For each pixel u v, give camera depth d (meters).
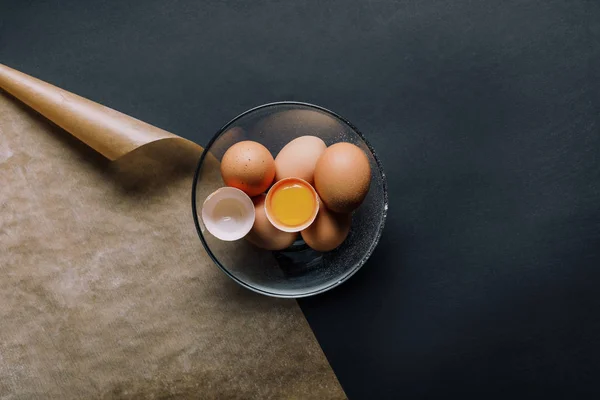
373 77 0.61
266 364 0.60
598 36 0.60
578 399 0.60
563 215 0.60
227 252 0.58
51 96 0.57
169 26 0.60
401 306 0.60
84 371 0.60
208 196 0.53
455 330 0.60
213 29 0.60
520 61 0.61
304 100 0.61
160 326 0.60
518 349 0.60
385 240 0.61
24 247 0.60
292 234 0.54
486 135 0.61
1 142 0.59
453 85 0.61
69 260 0.60
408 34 0.61
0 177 0.59
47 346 0.60
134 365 0.60
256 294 0.60
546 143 0.60
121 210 0.60
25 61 0.60
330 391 0.61
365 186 0.51
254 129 0.56
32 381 0.59
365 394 0.60
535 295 0.60
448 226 0.61
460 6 0.61
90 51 0.60
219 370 0.60
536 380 0.60
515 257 0.60
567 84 0.60
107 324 0.60
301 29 0.60
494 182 0.61
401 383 0.61
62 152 0.60
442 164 0.61
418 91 0.61
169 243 0.60
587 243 0.60
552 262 0.60
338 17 0.61
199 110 0.60
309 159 0.53
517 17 0.61
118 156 0.56
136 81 0.60
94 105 0.57
